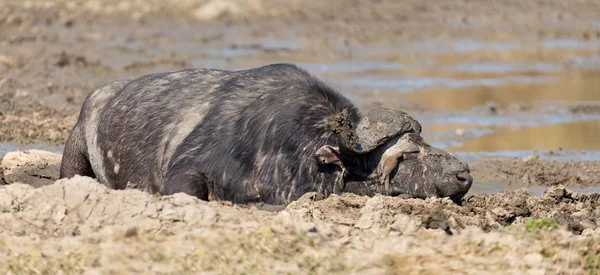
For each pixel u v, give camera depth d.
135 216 36.00
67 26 124.94
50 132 64.38
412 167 39.78
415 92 88.19
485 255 33.09
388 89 89.19
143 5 139.88
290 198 40.41
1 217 36.12
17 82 82.81
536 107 81.81
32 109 72.75
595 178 56.72
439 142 67.44
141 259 32.50
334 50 114.38
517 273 31.39
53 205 36.78
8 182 51.31
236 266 31.86
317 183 40.31
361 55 111.62
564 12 145.50
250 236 33.97
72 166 49.44
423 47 119.62
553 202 44.06
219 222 35.78
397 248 33.97
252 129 41.22
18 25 123.12
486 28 135.00
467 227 36.66
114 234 34.62
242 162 40.97
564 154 63.75
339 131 39.38
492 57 112.94
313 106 40.97
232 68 97.44
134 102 46.28
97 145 47.66
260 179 40.66
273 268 31.75
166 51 108.31
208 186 41.59
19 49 103.00
